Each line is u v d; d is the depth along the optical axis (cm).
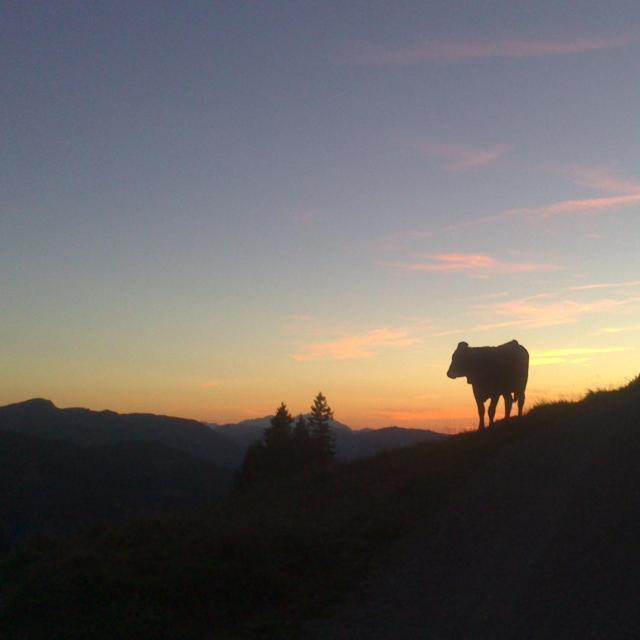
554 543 1154
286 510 1573
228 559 1202
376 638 917
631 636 840
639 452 1541
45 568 1250
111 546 1394
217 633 981
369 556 1255
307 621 1005
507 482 1540
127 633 977
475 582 1062
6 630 1036
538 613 924
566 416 2083
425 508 1482
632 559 1048
